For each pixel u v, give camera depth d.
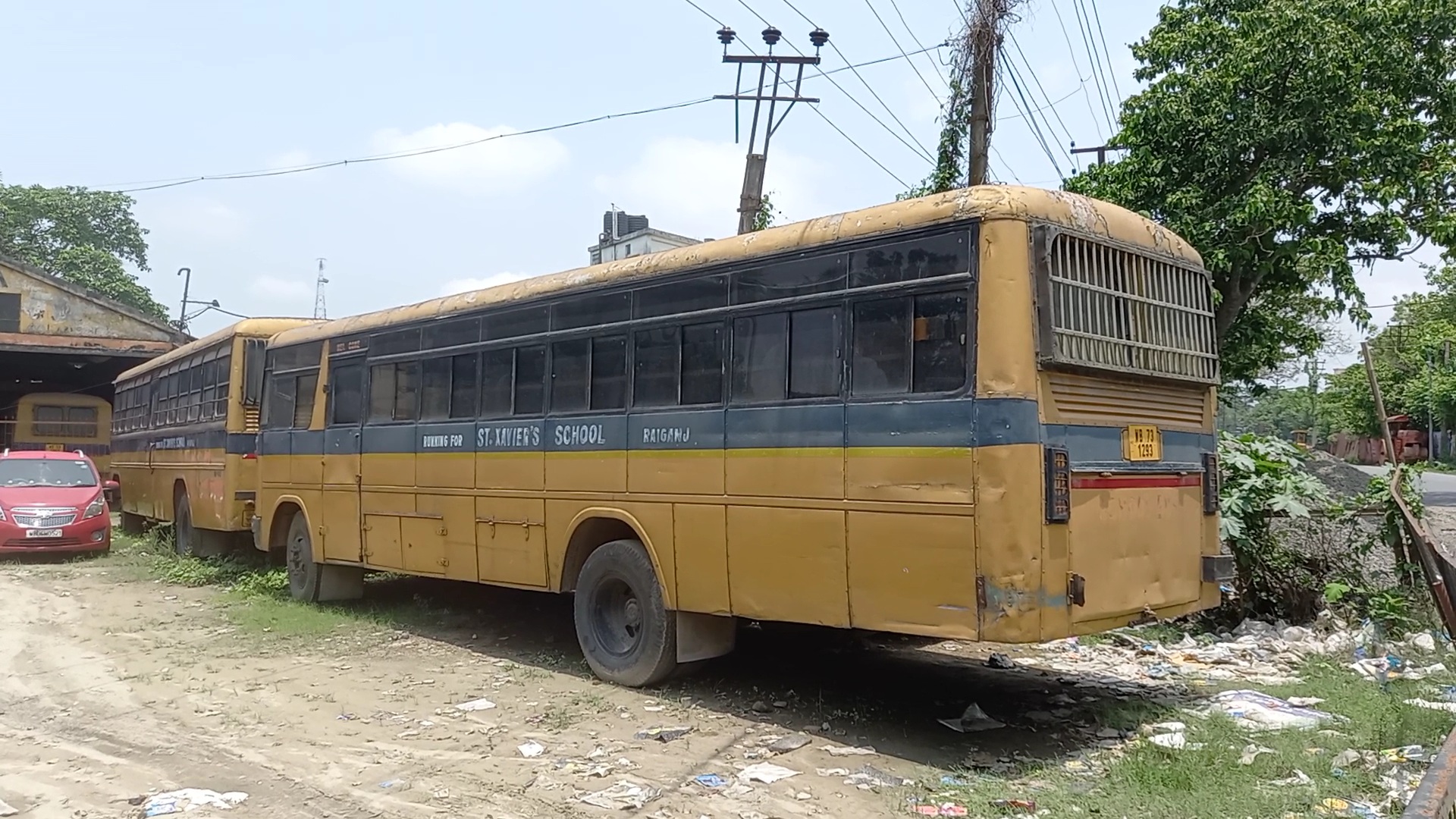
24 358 25.77
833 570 5.80
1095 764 5.36
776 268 6.27
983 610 5.09
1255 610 8.93
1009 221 5.23
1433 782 2.99
